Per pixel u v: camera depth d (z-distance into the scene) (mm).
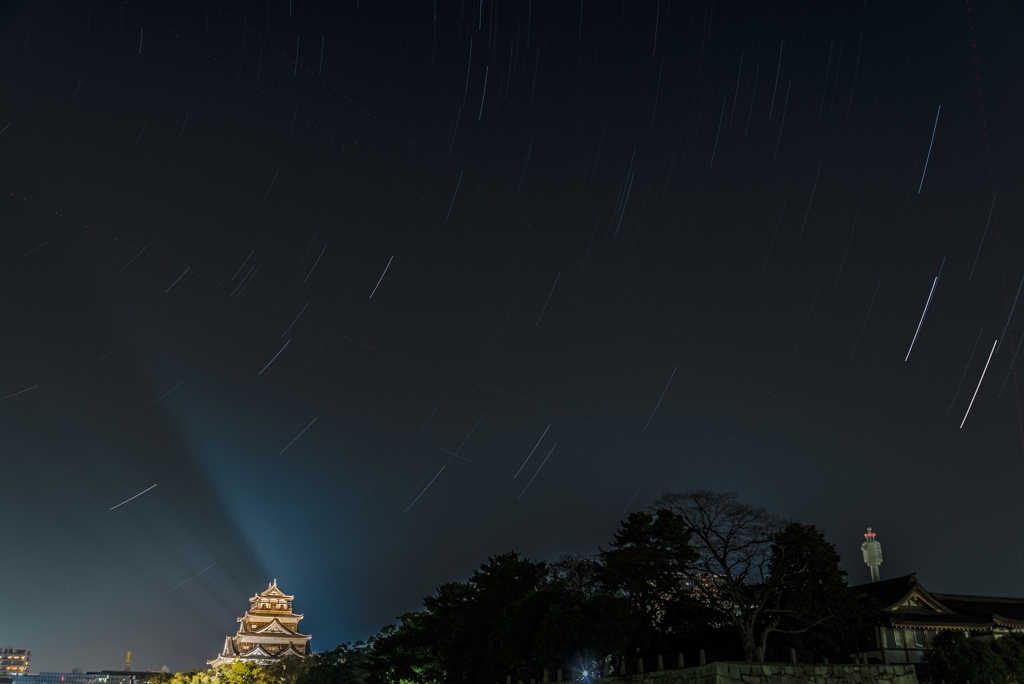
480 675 65875
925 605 70938
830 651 61562
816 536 59062
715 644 61344
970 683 61125
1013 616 76375
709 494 60469
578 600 58781
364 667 85188
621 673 57781
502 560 72188
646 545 61625
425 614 81000
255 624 173500
